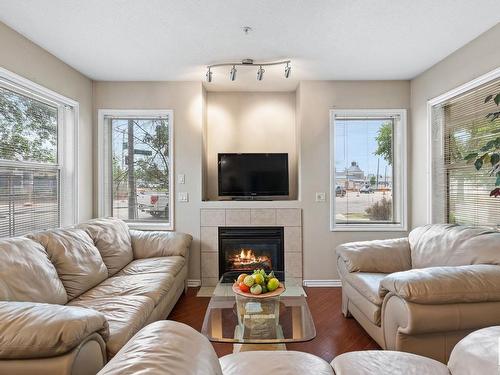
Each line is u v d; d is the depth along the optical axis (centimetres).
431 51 291
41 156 291
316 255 368
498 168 234
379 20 237
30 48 266
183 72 343
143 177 381
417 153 357
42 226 290
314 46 281
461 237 232
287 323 193
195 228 370
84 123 350
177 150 371
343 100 370
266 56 302
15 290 169
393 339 189
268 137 418
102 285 238
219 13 227
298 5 217
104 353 149
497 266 189
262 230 370
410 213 369
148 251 323
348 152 378
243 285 218
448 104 309
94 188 369
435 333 178
